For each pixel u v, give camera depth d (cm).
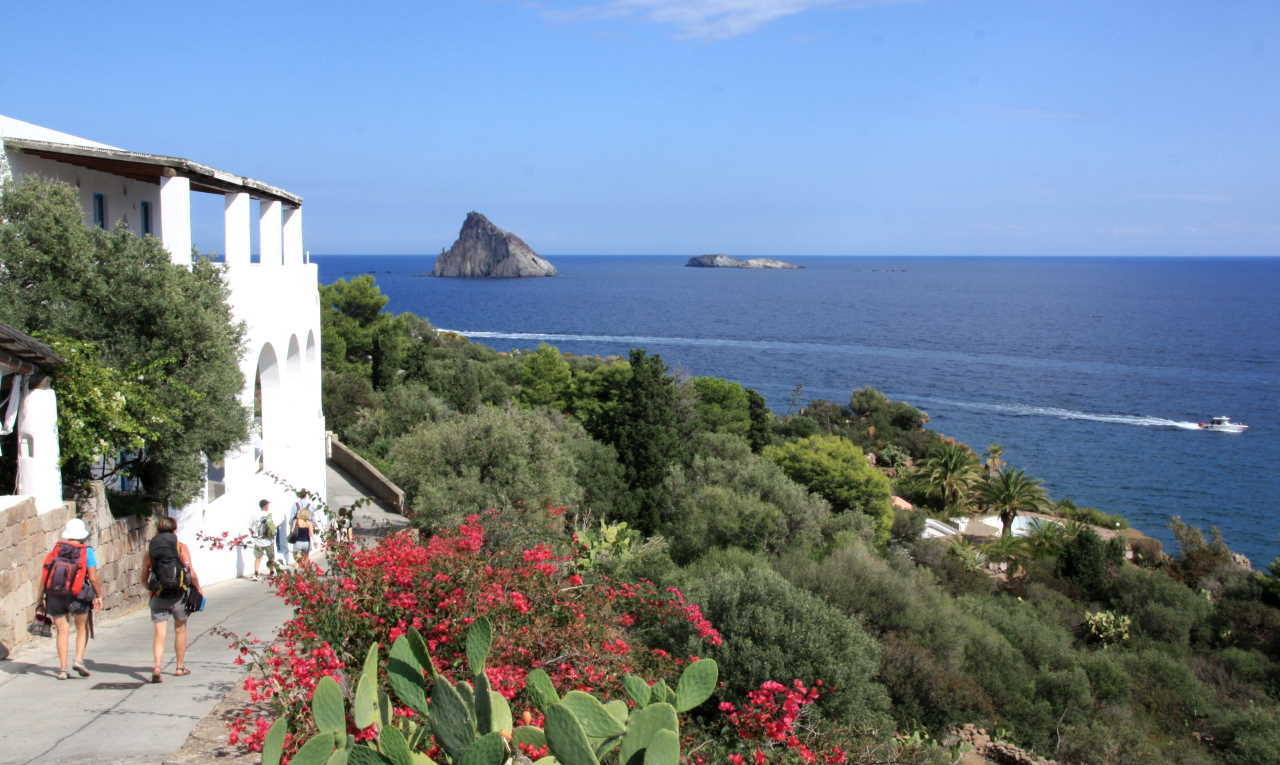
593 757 308
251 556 1633
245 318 1547
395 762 339
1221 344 17938
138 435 1182
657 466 4038
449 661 642
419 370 5894
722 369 14088
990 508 5953
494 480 2422
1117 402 11744
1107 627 3566
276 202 1844
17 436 1054
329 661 572
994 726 2294
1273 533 6575
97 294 1196
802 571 2564
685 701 400
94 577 814
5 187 1222
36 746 606
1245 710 2877
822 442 4844
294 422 1950
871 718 1590
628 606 973
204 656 903
